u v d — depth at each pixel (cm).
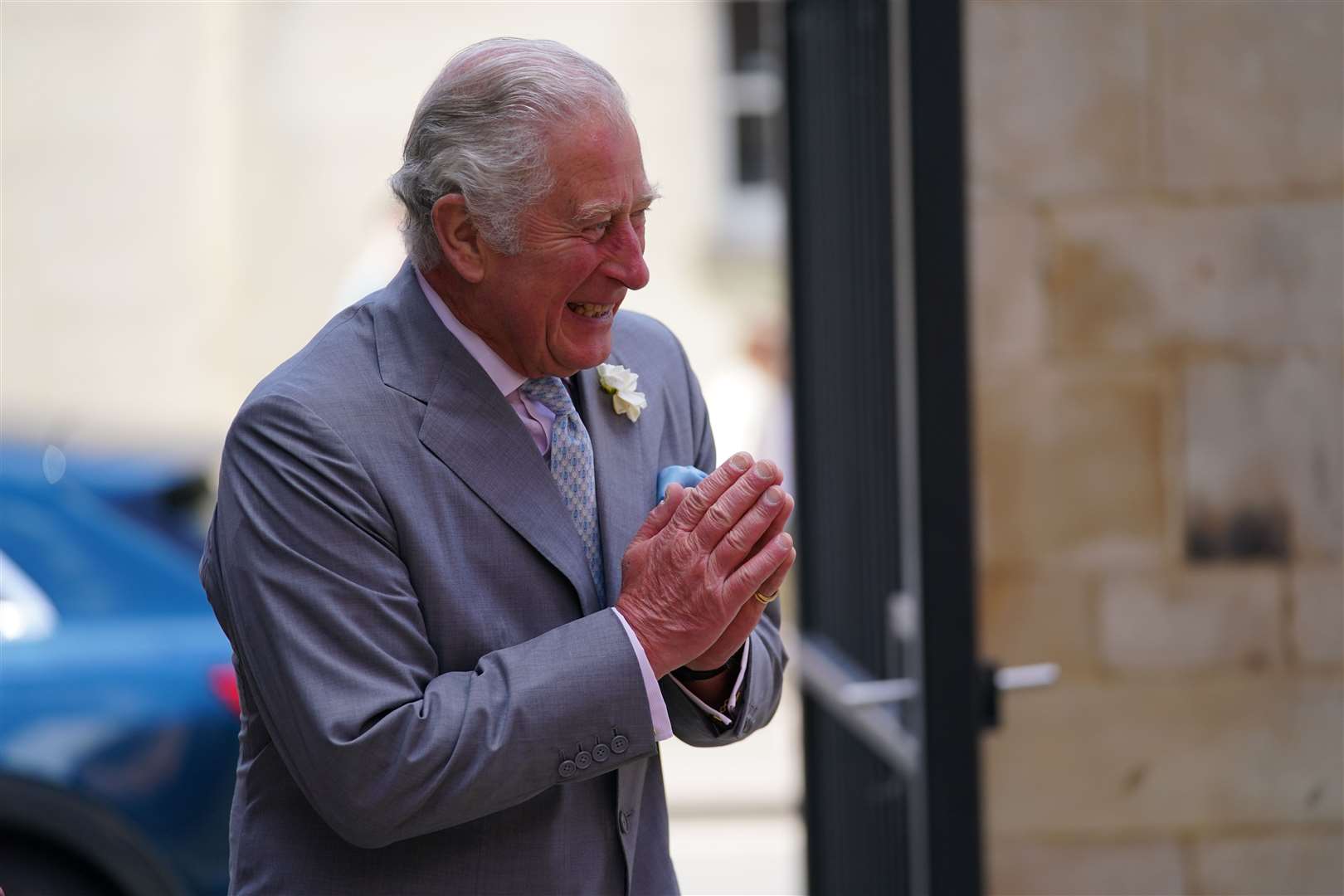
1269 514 1030
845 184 1099
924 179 898
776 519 566
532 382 611
